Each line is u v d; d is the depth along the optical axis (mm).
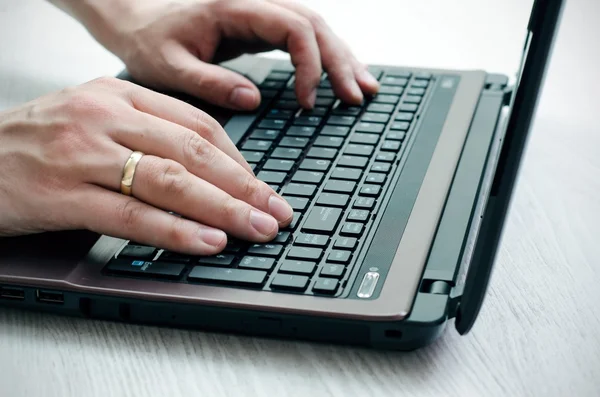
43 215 688
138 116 726
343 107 921
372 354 609
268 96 944
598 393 570
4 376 596
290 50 945
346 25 1260
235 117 899
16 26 1206
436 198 735
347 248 664
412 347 598
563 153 905
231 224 670
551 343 623
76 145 701
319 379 585
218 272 641
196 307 621
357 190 753
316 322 604
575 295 682
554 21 543
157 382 586
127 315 646
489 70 1104
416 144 834
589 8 1254
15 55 1109
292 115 901
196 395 571
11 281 653
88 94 745
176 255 666
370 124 878
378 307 594
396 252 659
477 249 589
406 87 967
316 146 833
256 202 695
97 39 1025
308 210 721
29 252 683
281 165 799
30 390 581
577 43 1156
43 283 647
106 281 645
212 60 992
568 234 769
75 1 1043
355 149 825
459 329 593
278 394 571
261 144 840
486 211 589
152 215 668
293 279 626
